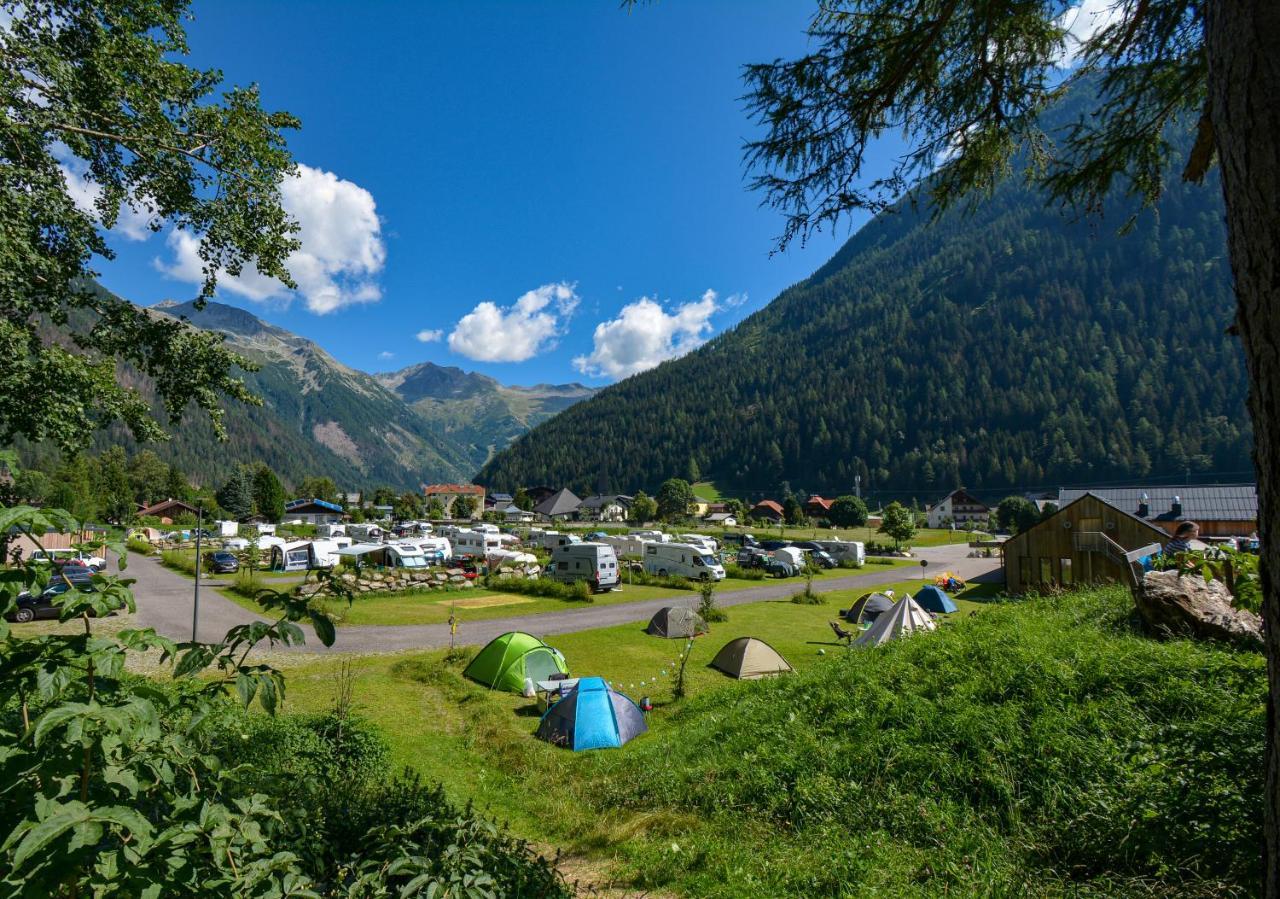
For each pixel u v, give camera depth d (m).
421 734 10.81
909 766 6.53
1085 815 5.02
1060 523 27.27
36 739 1.55
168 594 26.97
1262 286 1.74
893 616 16.77
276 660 16.72
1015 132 4.00
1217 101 1.89
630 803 7.68
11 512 1.67
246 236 12.05
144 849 1.69
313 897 2.14
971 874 4.82
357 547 35.97
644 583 37.44
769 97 3.96
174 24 11.38
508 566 38.44
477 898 2.58
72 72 9.84
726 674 15.88
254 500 87.38
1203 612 7.82
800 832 6.15
